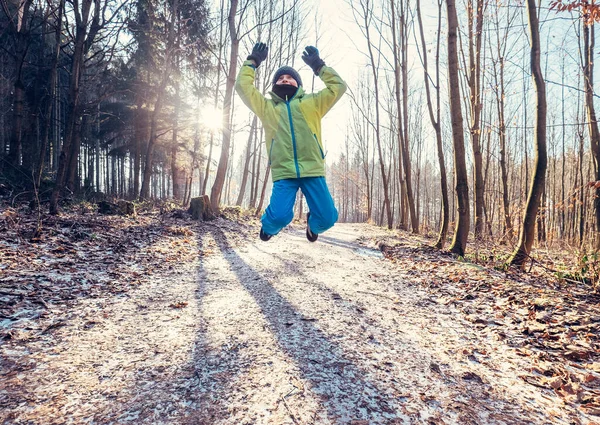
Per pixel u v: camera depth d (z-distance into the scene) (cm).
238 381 224
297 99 278
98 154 2923
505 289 481
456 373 253
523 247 705
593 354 287
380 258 802
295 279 519
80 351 257
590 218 1077
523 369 265
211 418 186
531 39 693
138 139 2114
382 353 278
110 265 521
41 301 348
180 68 1977
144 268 536
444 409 206
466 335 332
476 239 930
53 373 224
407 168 1669
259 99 275
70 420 180
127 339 284
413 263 718
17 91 1220
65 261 499
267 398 206
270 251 792
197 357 255
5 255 473
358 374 241
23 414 182
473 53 1262
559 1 551
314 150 274
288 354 265
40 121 1814
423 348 295
